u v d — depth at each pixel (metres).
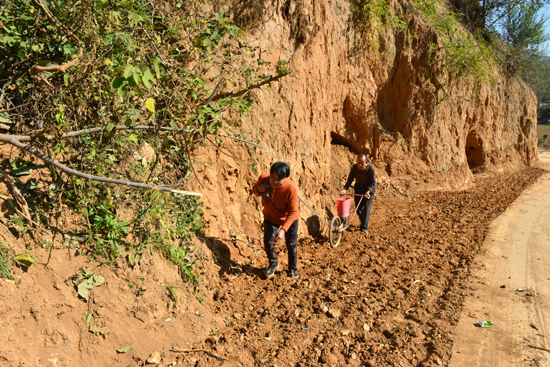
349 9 9.62
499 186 12.84
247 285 4.81
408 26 10.66
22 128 3.69
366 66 10.07
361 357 3.72
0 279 2.90
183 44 5.34
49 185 3.62
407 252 6.45
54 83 3.69
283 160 6.77
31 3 3.46
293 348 3.75
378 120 10.41
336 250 6.34
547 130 42.72
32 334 2.91
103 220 3.72
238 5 6.29
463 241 7.09
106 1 3.34
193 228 4.79
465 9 16.62
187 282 4.23
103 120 3.67
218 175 5.67
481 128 14.64
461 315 4.57
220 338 3.81
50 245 3.37
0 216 3.18
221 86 5.69
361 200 7.16
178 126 4.85
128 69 2.54
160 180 4.62
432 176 11.10
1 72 3.57
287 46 7.03
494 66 13.89
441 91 11.31
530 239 7.32
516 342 4.05
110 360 3.20
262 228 6.07
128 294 3.62
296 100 7.05
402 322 4.36
